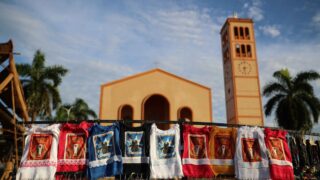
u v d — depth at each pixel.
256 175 11.09
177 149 10.77
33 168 10.04
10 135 13.53
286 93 38.72
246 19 57.06
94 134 10.66
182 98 41.41
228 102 54.53
